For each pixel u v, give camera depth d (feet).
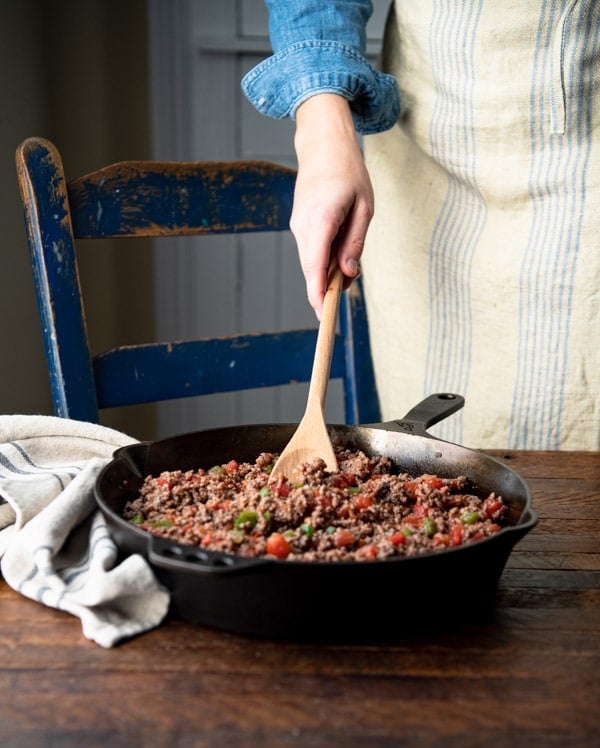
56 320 4.32
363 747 2.03
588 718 2.16
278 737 2.06
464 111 4.86
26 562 2.78
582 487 3.76
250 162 4.91
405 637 2.51
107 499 2.90
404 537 2.65
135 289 7.99
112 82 7.48
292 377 5.19
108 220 4.52
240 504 2.87
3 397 6.01
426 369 5.56
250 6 7.39
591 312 4.83
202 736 2.06
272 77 4.63
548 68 4.54
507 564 3.01
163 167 4.65
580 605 2.73
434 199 5.32
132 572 2.53
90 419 4.47
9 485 3.02
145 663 2.35
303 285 8.15
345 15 4.79
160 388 4.77
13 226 6.22
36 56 6.84
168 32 7.41
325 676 2.31
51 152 4.25
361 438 3.50
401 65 5.29
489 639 2.51
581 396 4.98
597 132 4.62
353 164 4.11
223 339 4.94
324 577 2.27
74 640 2.47
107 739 2.04
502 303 5.08
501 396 5.21
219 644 2.45
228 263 8.04
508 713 2.17
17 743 2.02
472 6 4.66
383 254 5.70
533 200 4.88
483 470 3.19
